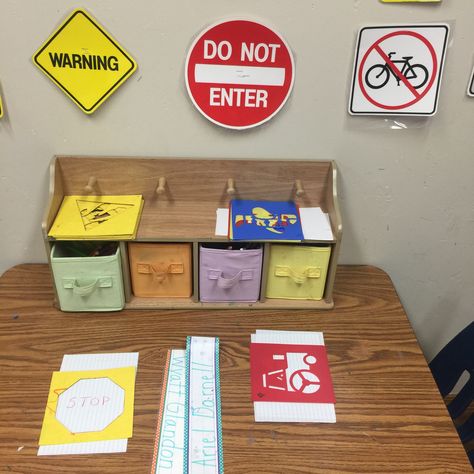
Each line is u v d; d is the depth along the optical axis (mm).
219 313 1205
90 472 876
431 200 1298
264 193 1256
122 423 953
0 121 1152
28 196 1263
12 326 1149
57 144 1193
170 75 1115
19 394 1000
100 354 1089
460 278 1441
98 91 1124
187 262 1177
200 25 1062
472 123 1184
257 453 917
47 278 1298
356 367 1089
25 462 889
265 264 1171
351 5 1050
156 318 1184
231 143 1208
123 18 1049
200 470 885
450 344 1273
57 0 1023
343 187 1278
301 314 1216
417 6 1050
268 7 1049
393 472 897
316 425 969
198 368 1064
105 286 1153
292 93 1144
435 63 1105
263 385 1035
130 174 1217
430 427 977
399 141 1209
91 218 1154
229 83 1122
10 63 1085
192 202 1259
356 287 1315
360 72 1120
